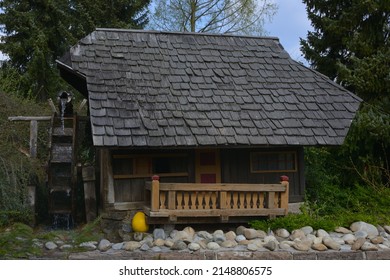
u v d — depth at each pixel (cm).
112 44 1105
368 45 1352
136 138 877
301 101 1052
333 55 1485
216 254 809
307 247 849
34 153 1123
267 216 968
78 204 1148
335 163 1380
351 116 1031
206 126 936
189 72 1073
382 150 1379
